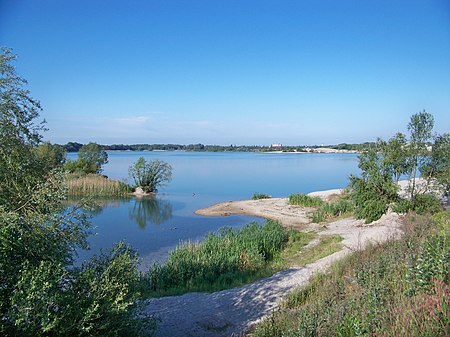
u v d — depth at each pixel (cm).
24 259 630
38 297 539
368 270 927
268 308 1118
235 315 1109
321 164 12925
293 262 1769
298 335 676
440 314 536
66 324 573
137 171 5141
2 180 759
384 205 2402
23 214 699
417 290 660
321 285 1136
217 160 16325
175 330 1014
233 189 5784
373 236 1895
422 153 2264
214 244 1908
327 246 1986
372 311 625
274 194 5250
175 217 3450
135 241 2509
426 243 857
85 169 6419
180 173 8994
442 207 2256
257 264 1744
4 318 544
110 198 4672
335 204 3253
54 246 692
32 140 860
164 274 1559
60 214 746
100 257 759
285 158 18625
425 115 2250
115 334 630
